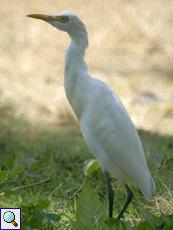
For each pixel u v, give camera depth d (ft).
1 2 73.46
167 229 17.61
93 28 63.36
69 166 29.55
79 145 32.86
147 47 57.57
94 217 17.99
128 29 62.90
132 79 47.96
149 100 42.68
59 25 21.66
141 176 21.06
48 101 41.86
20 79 47.47
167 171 27.58
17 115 38.40
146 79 48.03
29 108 40.34
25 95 43.04
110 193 21.06
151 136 34.68
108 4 72.90
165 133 35.22
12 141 33.22
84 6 71.97
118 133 20.86
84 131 22.07
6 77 47.62
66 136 35.12
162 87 45.78
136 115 39.06
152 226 17.54
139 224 17.84
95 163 23.98
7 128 35.40
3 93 42.78
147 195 21.12
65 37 61.16
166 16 67.15
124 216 22.16
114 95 21.67
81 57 21.76
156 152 31.17
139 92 44.60
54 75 49.26
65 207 22.79
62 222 20.79
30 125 36.96
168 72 50.37
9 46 57.26
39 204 18.17
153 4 72.64
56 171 28.25
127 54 55.93
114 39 59.88
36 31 62.28
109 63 53.26
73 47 21.54
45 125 37.35
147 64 53.06
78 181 27.20
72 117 39.47
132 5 72.43
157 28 62.80
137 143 21.33
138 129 36.35
